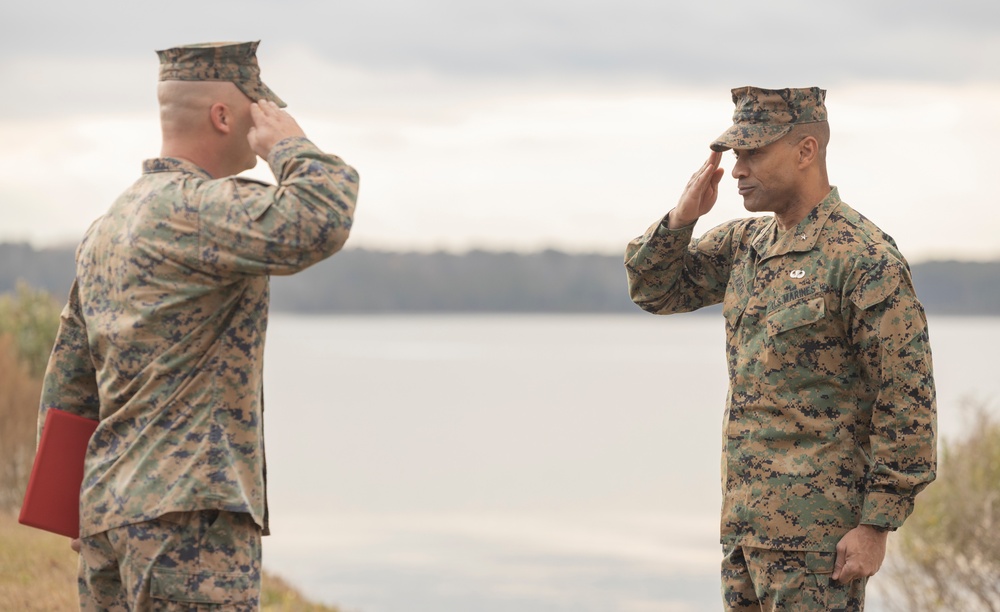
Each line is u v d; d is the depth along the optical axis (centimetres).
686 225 536
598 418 6059
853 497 479
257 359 412
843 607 477
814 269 485
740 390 500
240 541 402
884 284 468
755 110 498
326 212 392
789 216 502
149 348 401
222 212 394
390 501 2902
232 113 422
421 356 15475
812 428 482
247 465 405
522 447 4503
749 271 510
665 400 7531
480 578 1823
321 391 8312
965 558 1018
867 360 475
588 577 1848
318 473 3547
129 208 412
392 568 1902
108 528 401
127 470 401
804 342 483
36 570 966
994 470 1045
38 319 1878
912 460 465
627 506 2848
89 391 438
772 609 486
